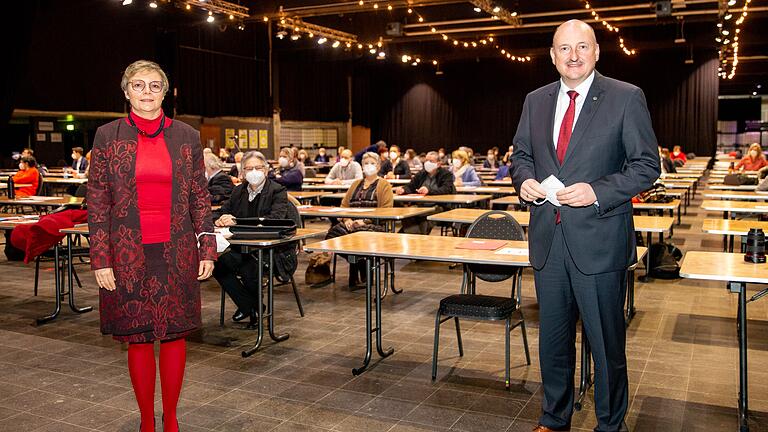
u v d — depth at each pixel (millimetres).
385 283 6133
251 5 15375
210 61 18438
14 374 4129
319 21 18000
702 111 23422
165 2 13562
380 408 3525
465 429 3248
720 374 4020
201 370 4160
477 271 4465
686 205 13055
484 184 12617
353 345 4664
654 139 2688
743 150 34406
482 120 26281
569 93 2768
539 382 3887
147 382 2893
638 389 3785
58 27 14742
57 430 3299
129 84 2766
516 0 16469
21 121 15789
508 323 3773
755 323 5180
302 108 22234
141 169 2740
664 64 23688
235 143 19453
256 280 4957
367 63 24875
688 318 5328
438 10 17672
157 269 2781
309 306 5809
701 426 3283
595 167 2686
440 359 4328
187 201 2854
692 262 3398
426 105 26906
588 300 2740
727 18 15320
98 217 2732
